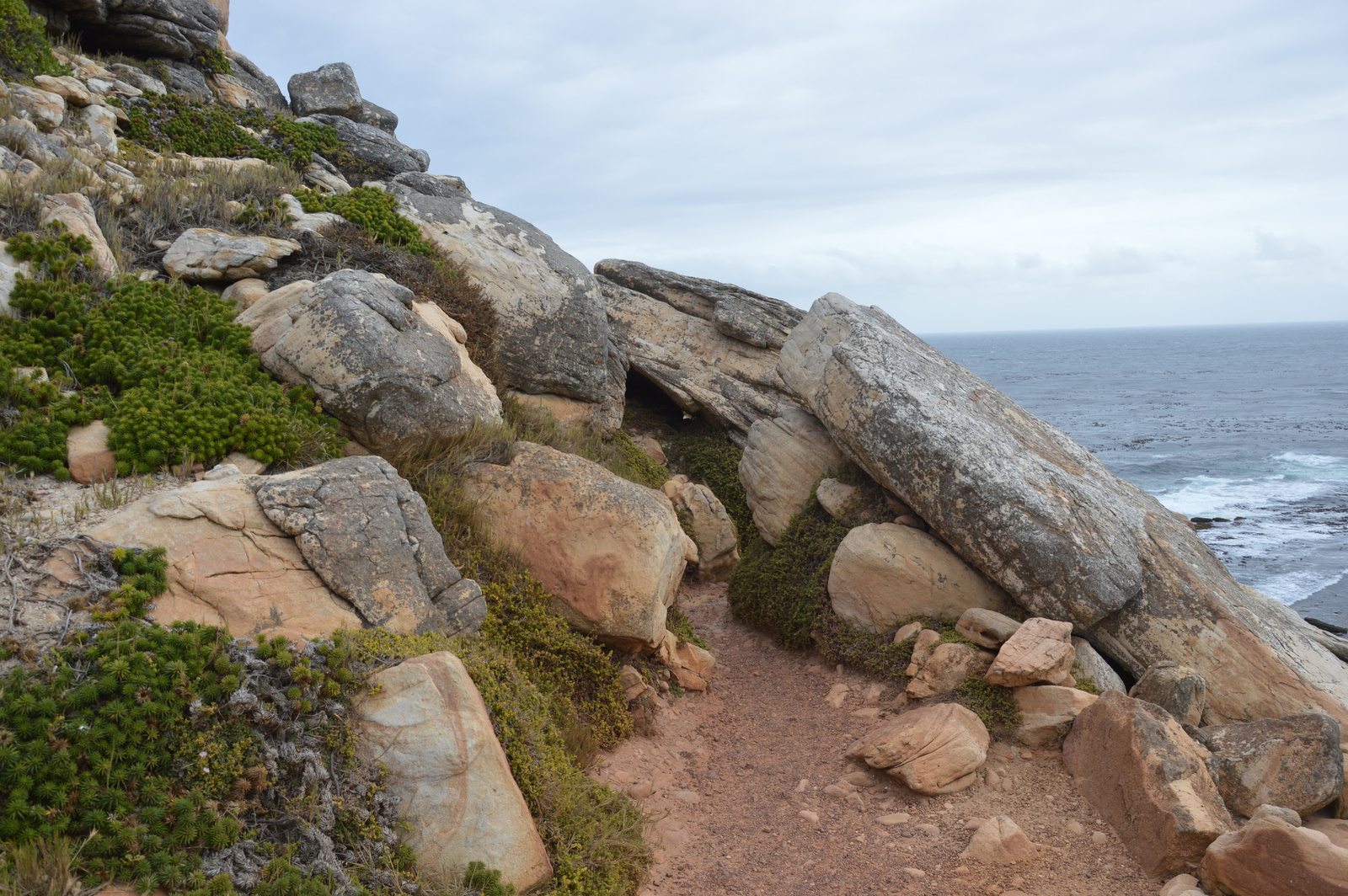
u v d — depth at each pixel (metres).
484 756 5.09
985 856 6.12
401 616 6.10
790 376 13.46
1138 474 42.44
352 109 20.47
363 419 7.94
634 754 7.71
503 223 14.04
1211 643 9.00
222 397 7.27
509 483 8.62
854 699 9.23
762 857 6.32
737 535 15.67
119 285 8.68
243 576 5.57
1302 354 183.75
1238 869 5.42
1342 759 6.64
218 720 4.55
